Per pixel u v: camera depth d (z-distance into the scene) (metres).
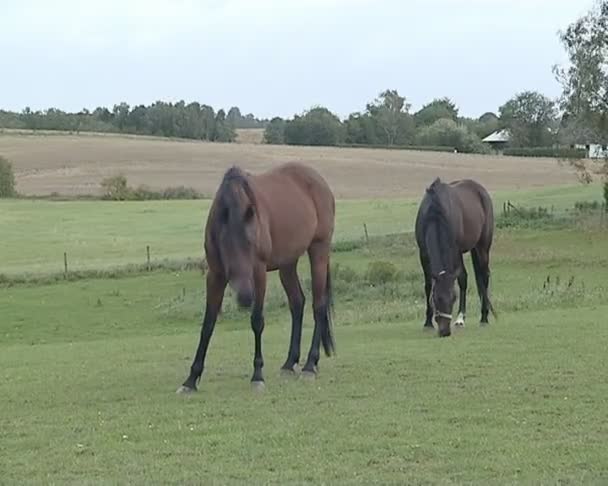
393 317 23.44
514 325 17.67
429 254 16.75
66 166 92.94
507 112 131.50
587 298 24.45
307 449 8.54
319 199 13.04
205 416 9.98
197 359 11.52
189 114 141.88
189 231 61.69
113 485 7.56
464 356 13.60
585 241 44.94
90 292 37.22
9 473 8.01
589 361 12.81
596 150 60.78
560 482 7.49
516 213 53.44
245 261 10.80
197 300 33.50
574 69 52.56
